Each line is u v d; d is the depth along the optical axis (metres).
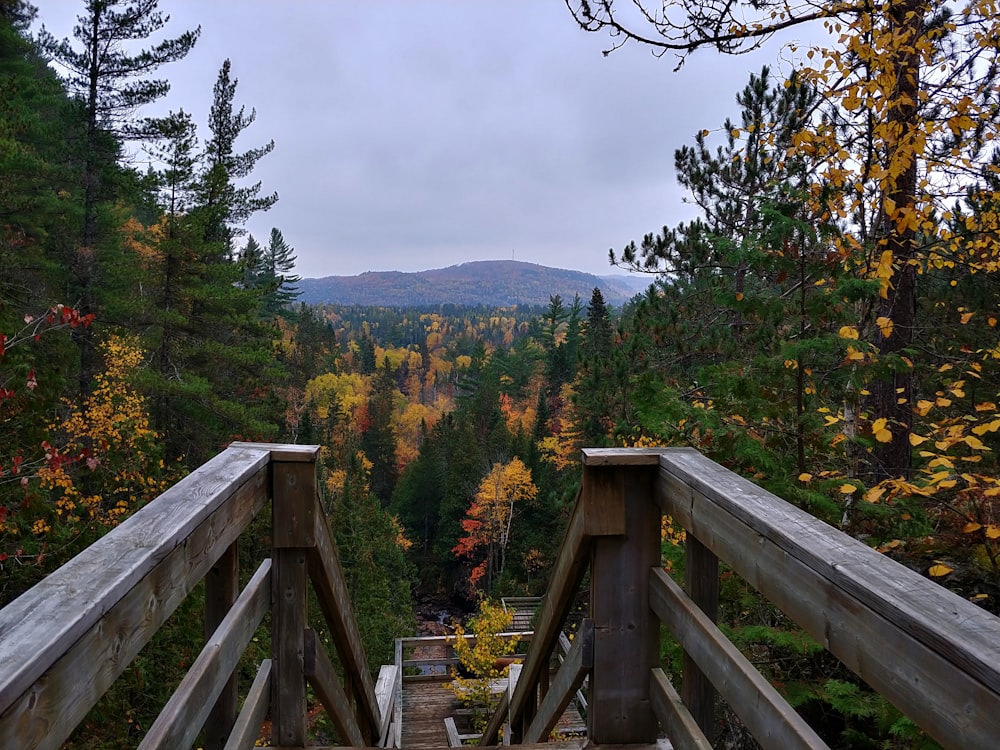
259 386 19.25
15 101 13.57
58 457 5.66
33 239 13.89
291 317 55.69
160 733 1.19
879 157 4.30
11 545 6.18
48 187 15.46
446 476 42.66
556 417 45.94
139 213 25.95
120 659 1.07
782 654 4.01
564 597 2.38
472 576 36.81
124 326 15.72
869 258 4.01
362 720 3.78
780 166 6.28
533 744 2.41
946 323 6.63
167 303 16.61
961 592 3.26
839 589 1.04
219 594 1.84
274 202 25.84
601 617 2.03
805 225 3.54
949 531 3.61
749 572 1.36
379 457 54.31
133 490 8.60
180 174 16.47
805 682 3.57
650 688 2.04
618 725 2.04
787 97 7.20
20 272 12.81
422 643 15.58
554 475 34.50
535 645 2.87
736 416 3.99
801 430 3.87
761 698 1.28
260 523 13.77
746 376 3.94
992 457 4.31
